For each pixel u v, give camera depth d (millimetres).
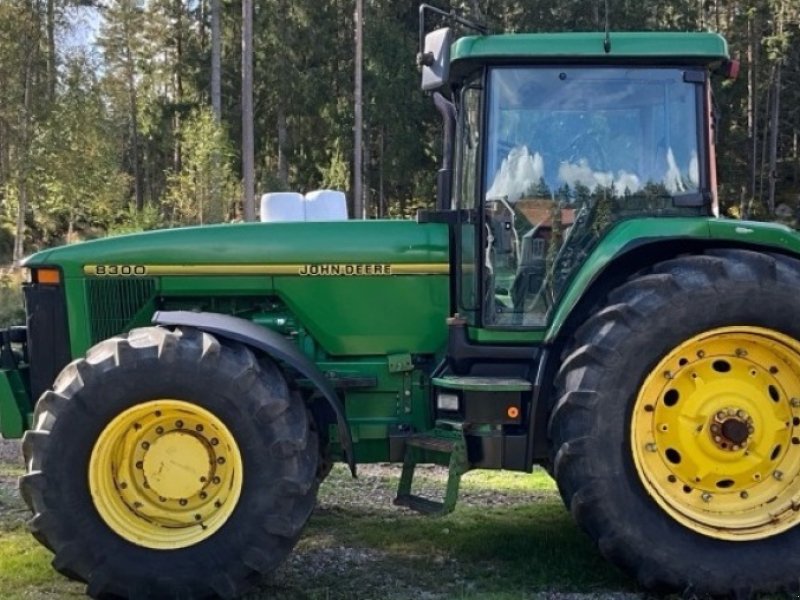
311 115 37188
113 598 4027
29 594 4102
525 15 29797
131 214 25188
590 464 3934
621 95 4387
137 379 3959
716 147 4660
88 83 30609
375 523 5262
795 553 3988
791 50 37969
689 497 4105
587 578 4277
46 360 4727
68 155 28359
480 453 4266
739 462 4121
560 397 4020
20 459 7262
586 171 4406
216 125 24094
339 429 4168
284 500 3955
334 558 4621
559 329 4137
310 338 4754
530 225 4406
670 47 4309
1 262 31406
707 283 3977
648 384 3998
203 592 3959
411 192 36031
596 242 4406
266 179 34719
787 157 41781
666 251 4277
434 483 6395
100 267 4711
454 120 4664
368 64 34844
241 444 3967
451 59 4359
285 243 4707
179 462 4074
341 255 4691
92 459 3967
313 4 36906
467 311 4516
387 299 4699
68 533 3936
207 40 43719
